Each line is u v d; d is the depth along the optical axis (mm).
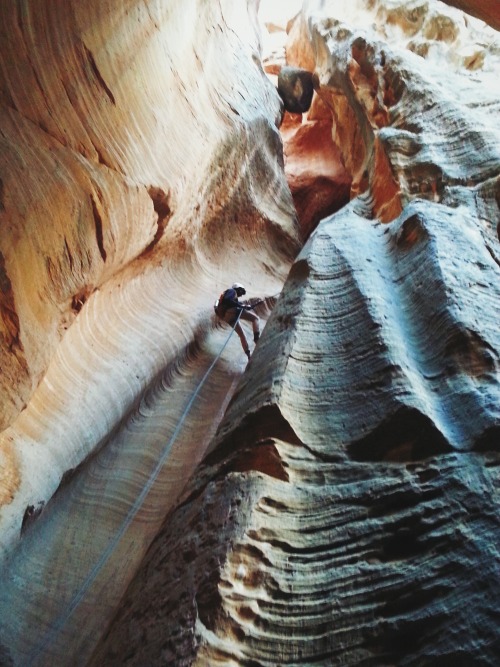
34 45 5094
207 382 8617
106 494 6352
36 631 4859
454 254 6465
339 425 4793
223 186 10789
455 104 10000
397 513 3977
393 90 11578
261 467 4539
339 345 5656
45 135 5504
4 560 4941
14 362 4867
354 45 13219
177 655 3383
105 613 5172
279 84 17000
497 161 8383
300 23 18047
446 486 4004
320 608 3555
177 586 3959
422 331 5672
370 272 6684
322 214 16203
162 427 7496
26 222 4926
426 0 14688
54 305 5625
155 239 8312
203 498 4688
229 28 12500
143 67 7105
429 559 3623
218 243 11312
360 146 12820
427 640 3232
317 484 4387
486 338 5230
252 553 3863
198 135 9023
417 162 9172
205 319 9570
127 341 7746
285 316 6555
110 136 6520
